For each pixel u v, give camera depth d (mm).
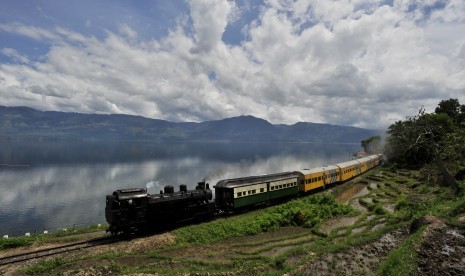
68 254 19547
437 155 31641
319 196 37906
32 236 24391
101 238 23219
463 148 34156
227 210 31438
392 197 41594
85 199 77000
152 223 25391
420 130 33281
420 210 27422
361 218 30891
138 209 23781
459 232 17938
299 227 29797
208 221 28891
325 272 16641
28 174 125562
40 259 18672
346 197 45812
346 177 57781
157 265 18312
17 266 17688
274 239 25312
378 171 69938
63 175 122875
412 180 52062
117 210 22828
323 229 28094
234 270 18078
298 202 35781
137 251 20922
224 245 23688
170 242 23062
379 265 17453
